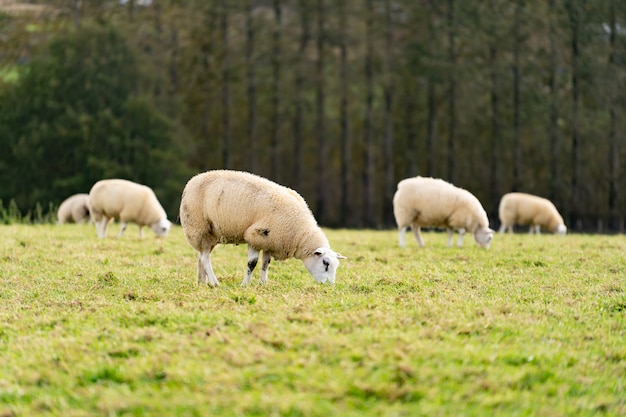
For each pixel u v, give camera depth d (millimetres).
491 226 65562
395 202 21297
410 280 14422
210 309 11344
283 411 7449
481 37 62188
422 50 63281
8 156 62312
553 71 62562
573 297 13016
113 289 13625
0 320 11234
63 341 9664
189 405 7637
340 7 64500
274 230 13250
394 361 8578
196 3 66562
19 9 72625
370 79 65938
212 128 74625
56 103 60906
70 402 8031
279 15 67812
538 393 8141
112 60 62156
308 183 79688
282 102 67688
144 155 60719
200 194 13406
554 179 63312
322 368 8414
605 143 64875
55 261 17109
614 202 63312
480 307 11430
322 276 13414
